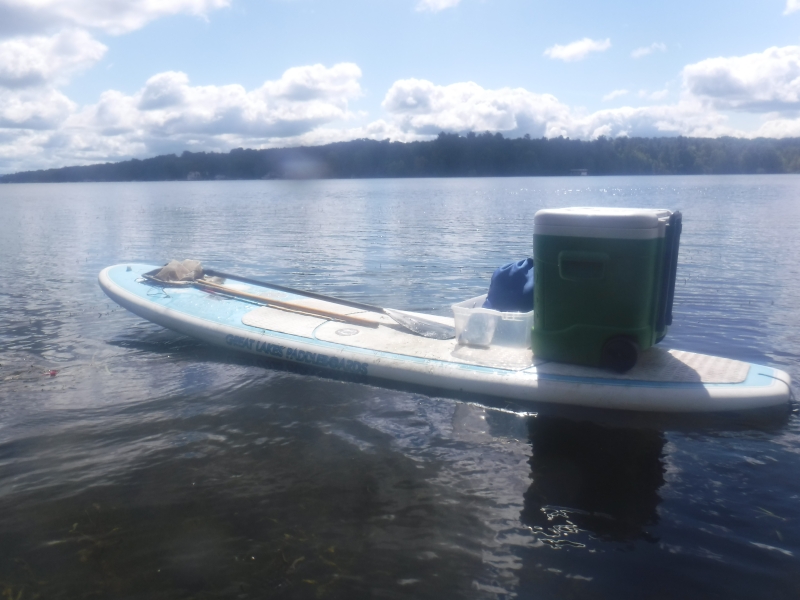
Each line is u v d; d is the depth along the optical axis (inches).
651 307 171.6
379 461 149.1
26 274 420.8
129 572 110.9
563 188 2015.3
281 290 265.0
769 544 117.0
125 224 847.1
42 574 110.6
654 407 166.1
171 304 251.3
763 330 260.4
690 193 1498.5
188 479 141.2
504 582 108.0
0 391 194.1
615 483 138.6
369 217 912.3
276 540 119.6
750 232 625.3
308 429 166.2
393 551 116.3
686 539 118.8
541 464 146.9
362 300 331.0
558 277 175.6
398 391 191.2
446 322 226.1
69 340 252.1
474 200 1360.7
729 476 140.4
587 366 177.8
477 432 163.6
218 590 106.6
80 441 159.8
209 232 719.1
